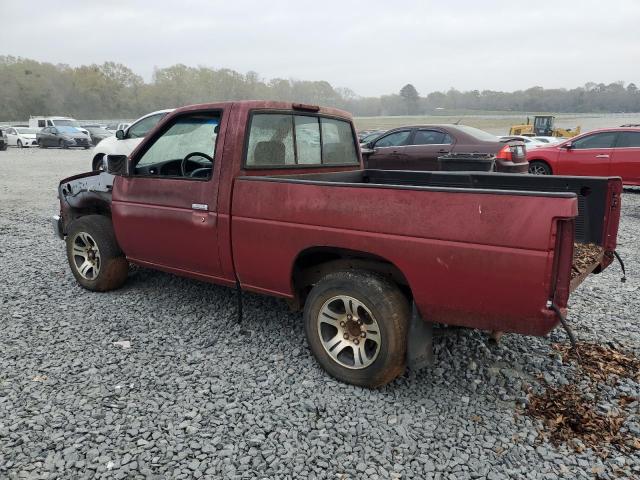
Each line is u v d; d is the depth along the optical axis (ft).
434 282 9.07
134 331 13.14
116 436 8.81
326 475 7.96
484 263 8.46
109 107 376.48
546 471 8.05
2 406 9.66
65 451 8.39
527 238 8.04
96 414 9.42
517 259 8.14
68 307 14.75
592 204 12.10
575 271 10.21
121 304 14.98
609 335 13.03
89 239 15.70
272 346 12.34
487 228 8.38
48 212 32.04
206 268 12.82
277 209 10.93
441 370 11.22
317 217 10.32
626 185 36.78
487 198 8.38
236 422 9.27
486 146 31.22
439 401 10.02
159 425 9.13
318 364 11.41
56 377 10.77
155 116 39.01
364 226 9.70
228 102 12.26
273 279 11.45
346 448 8.57
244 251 11.68
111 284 15.72
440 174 14.84
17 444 8.57
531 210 8.00
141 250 14.30
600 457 8.36
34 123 115.85
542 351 12.11
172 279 17.16
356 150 16.37
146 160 14.35
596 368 11.30
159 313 14.33
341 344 10.57
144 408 9.66
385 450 8.54
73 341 12.53
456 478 7.91
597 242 12.14
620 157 36.52
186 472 7.97
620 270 18.97
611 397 10.13
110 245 15.31
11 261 19.67
